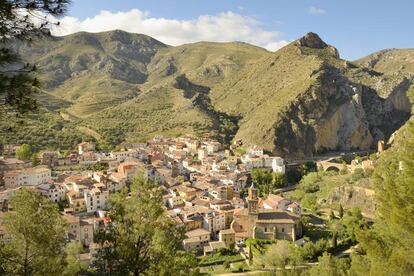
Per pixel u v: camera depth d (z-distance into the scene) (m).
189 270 35.09
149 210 32.88
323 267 63.78
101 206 116.38
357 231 31.19
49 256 30.30
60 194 121.06
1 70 16.09
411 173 29.02
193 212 111.94
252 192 104.50
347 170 181.12
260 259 86.44
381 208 32.72
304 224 108.81
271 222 102.31
